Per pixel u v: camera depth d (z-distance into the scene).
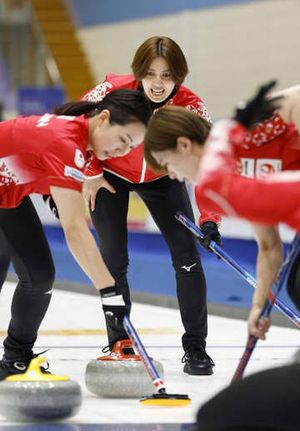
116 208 13.88
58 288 28.86
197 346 14.18
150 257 31.34
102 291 10.77
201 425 6.78
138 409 11.41
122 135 10.55
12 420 10.66
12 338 12.33
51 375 10.87
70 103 11.28
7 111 49.59
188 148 8.12
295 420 6.54
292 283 8.47
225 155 6.95
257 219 6.85
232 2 39.78
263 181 6.82
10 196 11.37
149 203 14.18
